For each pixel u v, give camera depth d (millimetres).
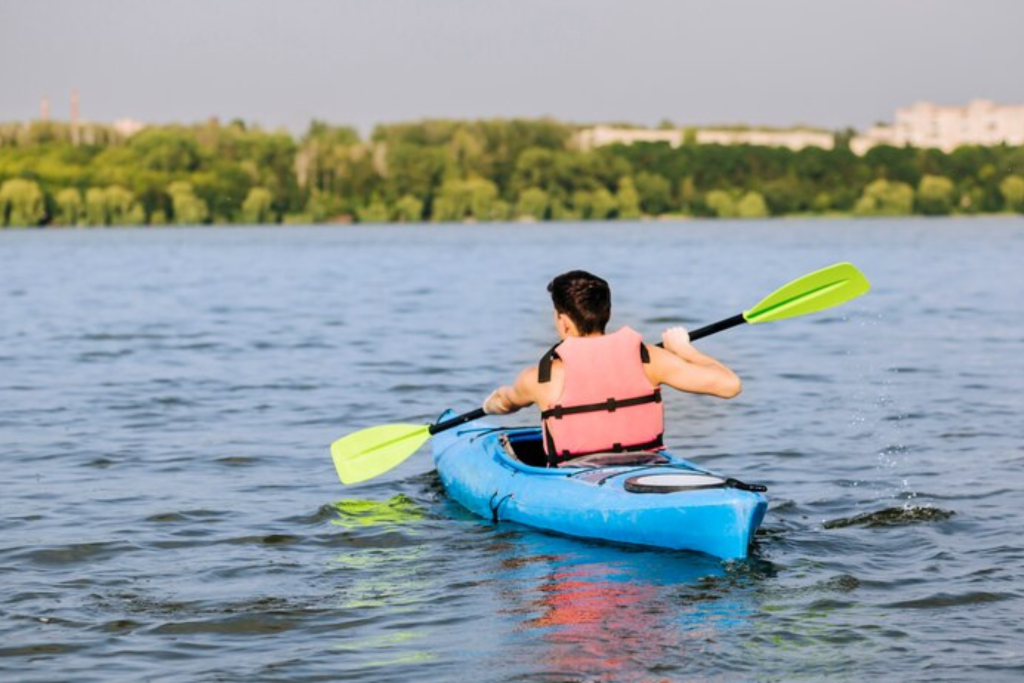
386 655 4496
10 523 6453
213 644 4633
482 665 4383
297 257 43094
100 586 5355
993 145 122125
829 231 74312
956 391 10969
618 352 6152
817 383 11609
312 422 9695
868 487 7152
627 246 52156
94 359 13836
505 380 11906
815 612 4914
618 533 5820
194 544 6070
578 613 4934
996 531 6098
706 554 5609
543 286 26188
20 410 10281
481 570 5562
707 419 9672
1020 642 4555
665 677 4266
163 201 108250
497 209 113250
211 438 9000
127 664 4434
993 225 86750
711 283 27234
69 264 37969
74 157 114625
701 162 121750
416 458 8289
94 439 8961
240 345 15172
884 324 17203
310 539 6168
